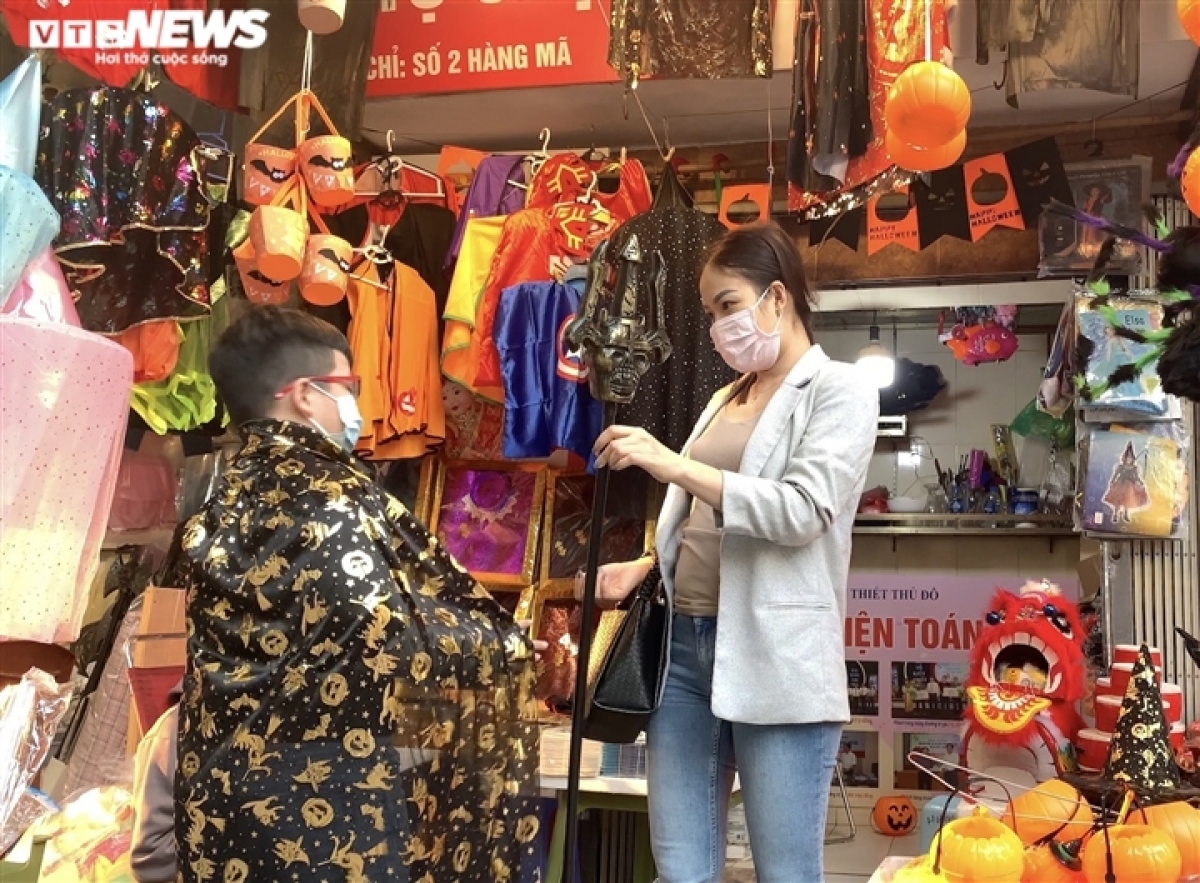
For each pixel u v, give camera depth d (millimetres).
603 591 1915
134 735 2393
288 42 2799
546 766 2520
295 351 1634
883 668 3893
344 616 1410
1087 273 3090
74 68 2811
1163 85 3039
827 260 3533
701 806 1709
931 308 3973
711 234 2914
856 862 3389
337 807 1367
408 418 2943
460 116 3361
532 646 1713
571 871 1599
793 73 2734
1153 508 2723
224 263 2750
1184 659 2818
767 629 1611
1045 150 2986
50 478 2029
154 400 2637
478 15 2994
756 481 1585
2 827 2066
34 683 2174
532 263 2980
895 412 4145
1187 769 2479
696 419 2799
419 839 1480
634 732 1740
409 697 1447
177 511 3109
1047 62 2568
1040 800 2131
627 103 3223
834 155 2562
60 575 2039
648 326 2000
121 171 2434
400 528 1604
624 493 3043
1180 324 1991
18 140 2215
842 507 1672
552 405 2861
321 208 2758
